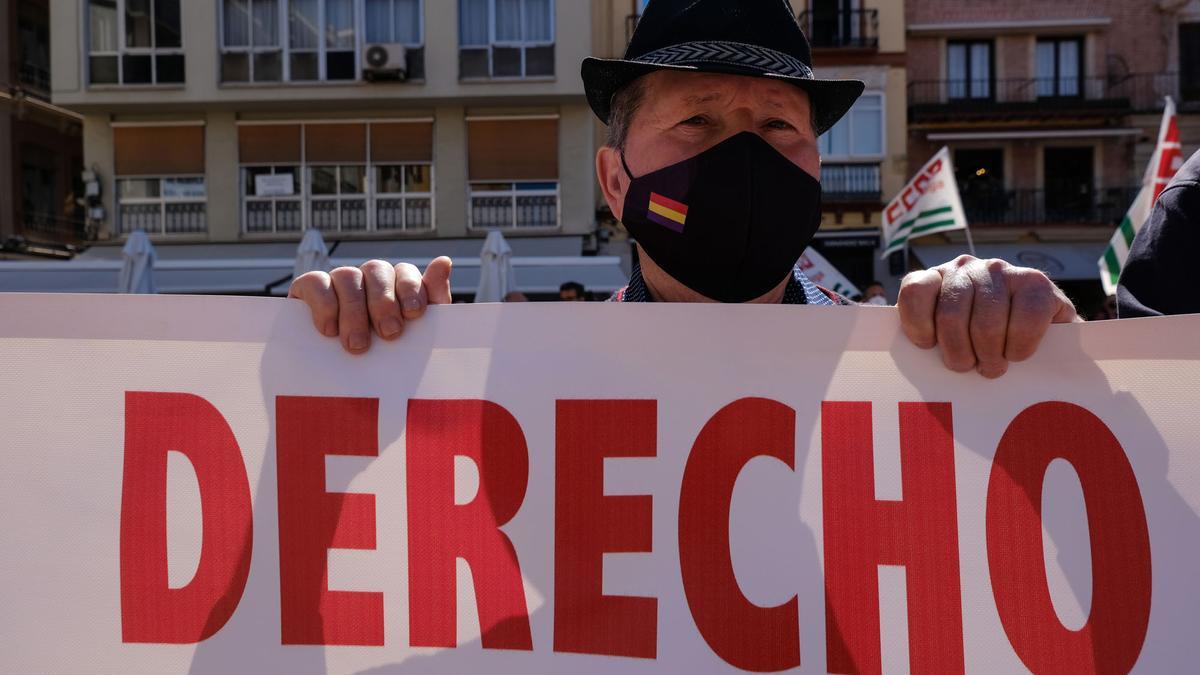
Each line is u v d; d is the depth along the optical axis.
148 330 1.52
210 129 20.59
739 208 1.61
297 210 20.59
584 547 1.46
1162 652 1.34
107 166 20.64
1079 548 1.38
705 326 1.50
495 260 10.63
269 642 1.46
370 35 20.27
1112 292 8.20
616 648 1.43
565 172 20.52
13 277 12.96
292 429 1.51
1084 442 1.40
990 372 1.37
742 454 1.47
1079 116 23.83
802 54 1.65
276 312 1.53
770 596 1.43
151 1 20.30
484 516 1.48
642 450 1.48
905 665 1.40
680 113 1.63
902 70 22.50
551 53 20.16
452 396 1.51
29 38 24.75
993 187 24.11
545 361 1.51
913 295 1.40
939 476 1.43
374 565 1.47
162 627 1.46
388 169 20.64
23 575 1.47
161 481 1.49
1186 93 24.12
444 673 1.44
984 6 24.06
